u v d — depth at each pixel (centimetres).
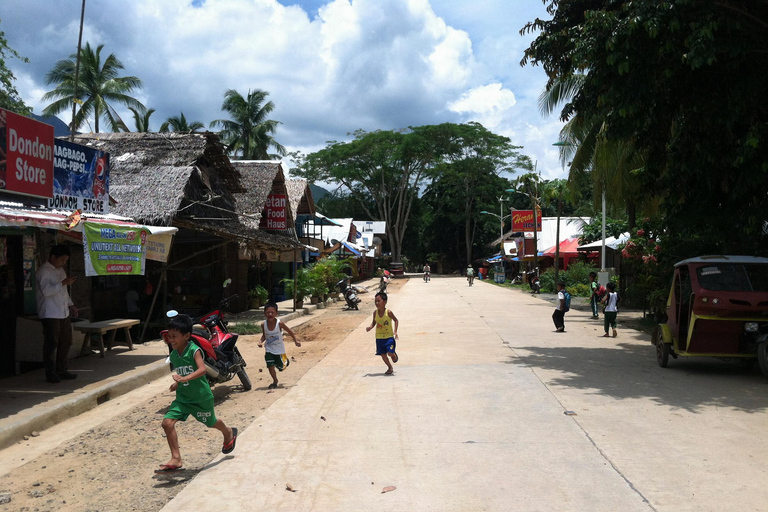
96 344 1196
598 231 3241
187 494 460
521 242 4734
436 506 428
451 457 535
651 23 876
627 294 2258
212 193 1656
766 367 841
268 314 885
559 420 653
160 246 1138
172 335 520
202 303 1892
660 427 621
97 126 3794
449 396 777
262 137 5194
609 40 925
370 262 6481
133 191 1420
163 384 920
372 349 1244
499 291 3806
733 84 983
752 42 917
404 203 7625
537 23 1139
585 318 1903
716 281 918
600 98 1029
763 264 939
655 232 1731
